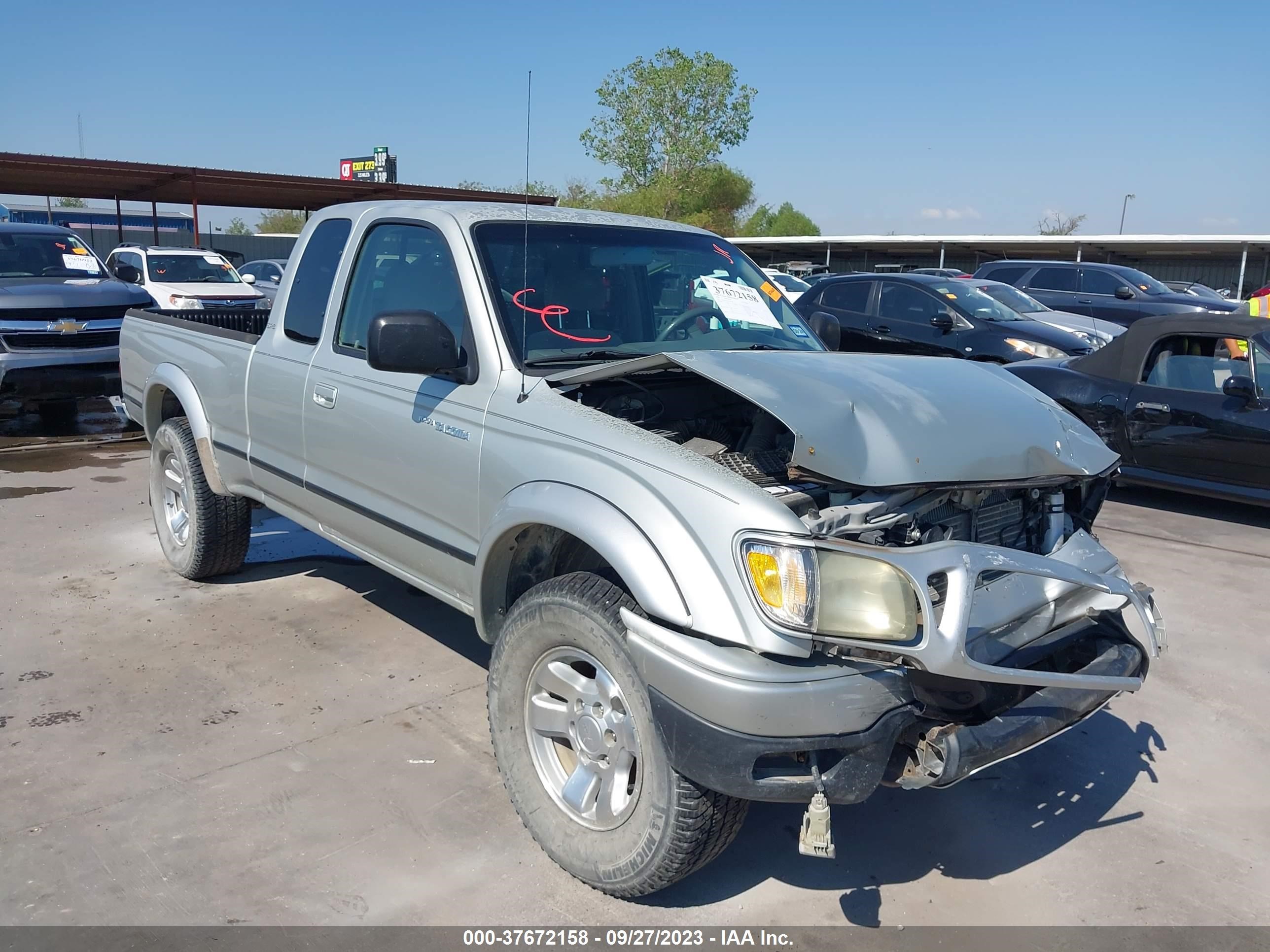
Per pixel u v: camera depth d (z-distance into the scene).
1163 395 7.47
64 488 7.30
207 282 16.33
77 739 3.63
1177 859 3.15
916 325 11.13
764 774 2.45
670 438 2.99
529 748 3.03
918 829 3.29
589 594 2.77
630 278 3.82
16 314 9.05
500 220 3.70
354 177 41.72
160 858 2.96
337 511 4.04
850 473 2.63
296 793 3.33
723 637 2.43
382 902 2.79
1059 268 16.55
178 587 5.25
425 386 3.49
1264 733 4.02
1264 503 7.04
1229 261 37.38
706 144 39.94
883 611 2.38
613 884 2.77
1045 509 3.20
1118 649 2.89
